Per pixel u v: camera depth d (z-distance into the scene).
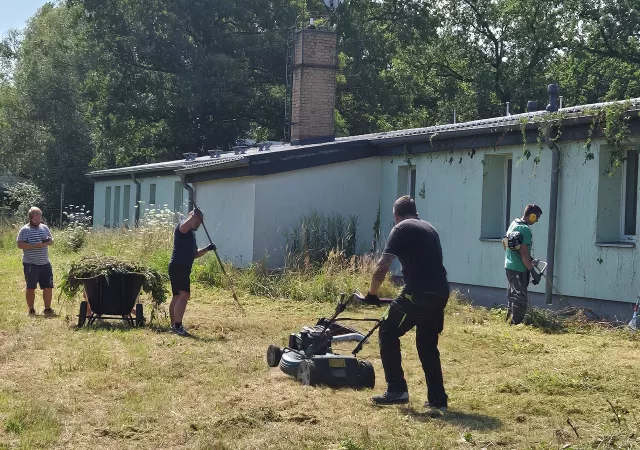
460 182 17.22
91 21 43.19
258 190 19.55
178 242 11.98
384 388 8.57
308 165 19.70
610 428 6.92
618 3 38.88
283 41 41.09
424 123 47.59
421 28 43.94
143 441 6.44
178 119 43.44
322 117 24.88
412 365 9.81
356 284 16.38
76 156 49.19
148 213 28.36
